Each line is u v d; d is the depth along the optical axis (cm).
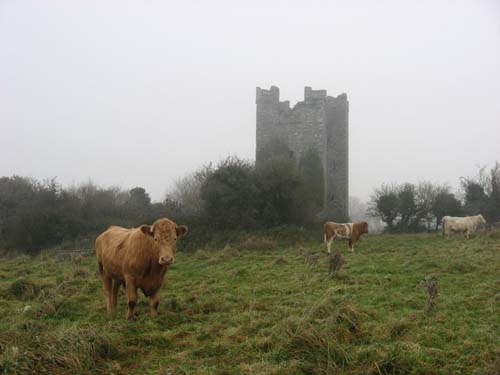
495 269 1249
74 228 2845
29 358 595
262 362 603
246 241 2306
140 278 855
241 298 1010
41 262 1991
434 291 862
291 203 2822
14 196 3238
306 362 589
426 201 3772
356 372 570
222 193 2612
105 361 631
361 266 1424
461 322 765
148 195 4328
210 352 666
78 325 827
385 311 848
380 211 3812
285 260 1612
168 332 757
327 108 5066
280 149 4447
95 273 1427
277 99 4744
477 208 3700
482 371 563
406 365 582
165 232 824
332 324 711
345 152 5034
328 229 2045
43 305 935
